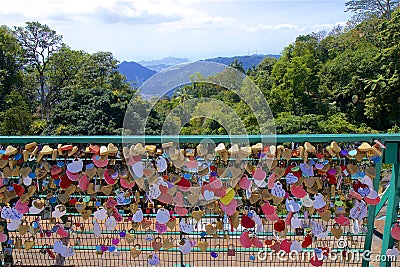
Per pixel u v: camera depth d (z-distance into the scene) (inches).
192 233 108.6
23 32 1481.3
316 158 102.0
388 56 1133.1
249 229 107.6
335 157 101.6
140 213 106.1
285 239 107.5
